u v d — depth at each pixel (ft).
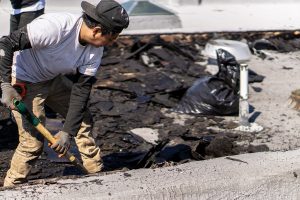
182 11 51.47
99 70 37.42
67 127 20.71
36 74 21.02
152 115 31.71
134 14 46.75
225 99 31.96
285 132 30.09
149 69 38.37
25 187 20.16
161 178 21.11
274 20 49.96
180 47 42.65
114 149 27.78
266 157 23.02
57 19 19.80
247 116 30.40
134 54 40.01
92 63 20.67
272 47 44.29
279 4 55.77
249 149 27.66
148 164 25.85
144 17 45.80
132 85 35.17
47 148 27.37
